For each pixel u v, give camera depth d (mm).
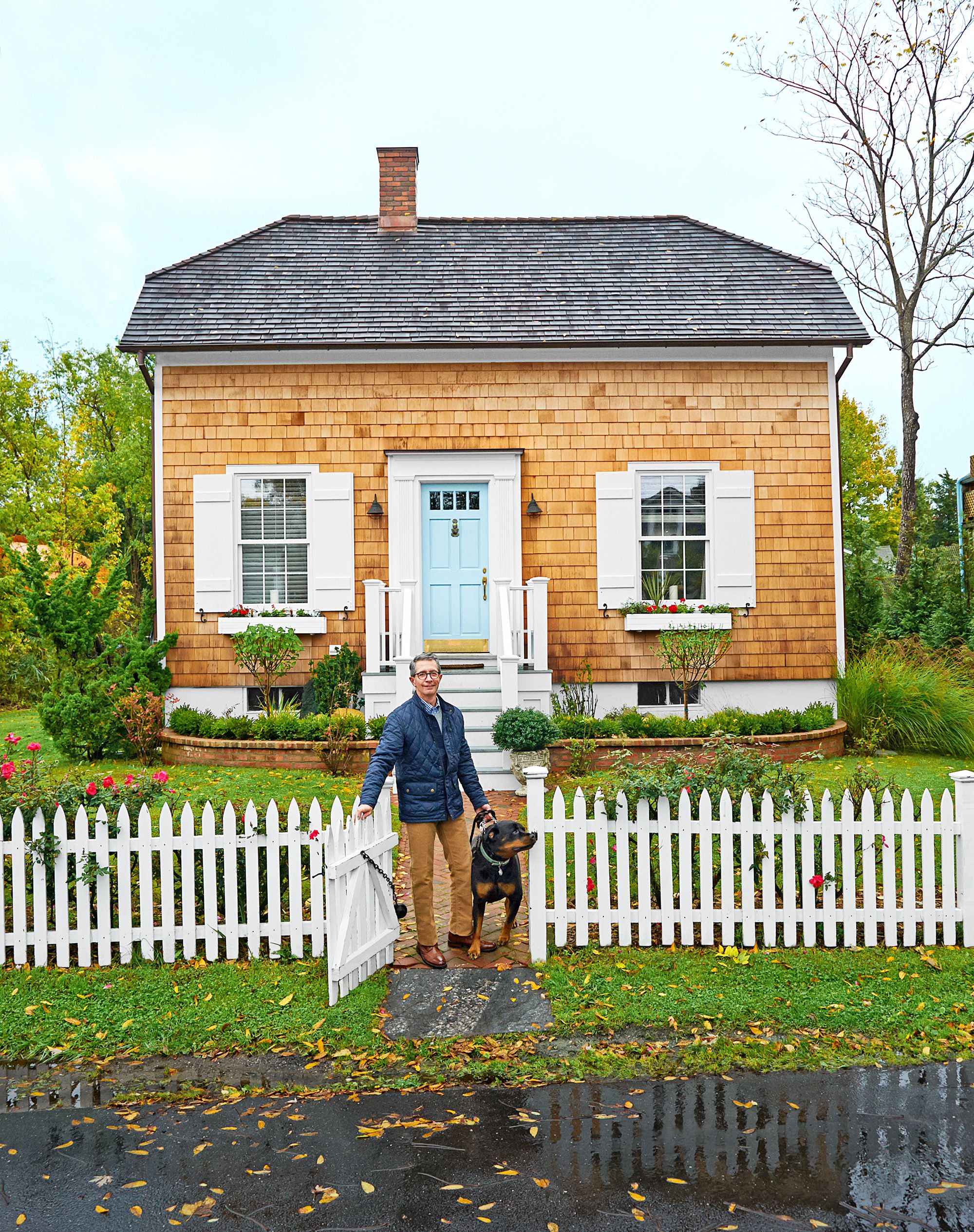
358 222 14430
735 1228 2898
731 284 13094
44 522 22000
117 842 4996
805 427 12297
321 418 12062
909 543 17453
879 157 18156
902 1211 2977
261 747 10461
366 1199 3062
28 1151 3377
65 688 10906
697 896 5637
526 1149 3357
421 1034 4309
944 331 18062
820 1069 3945
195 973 4906
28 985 4758
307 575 12227
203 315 12211
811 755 6137
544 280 13172
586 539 12180
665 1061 4027
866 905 5117
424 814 5086
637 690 12227
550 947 5191
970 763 10672
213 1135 3475
